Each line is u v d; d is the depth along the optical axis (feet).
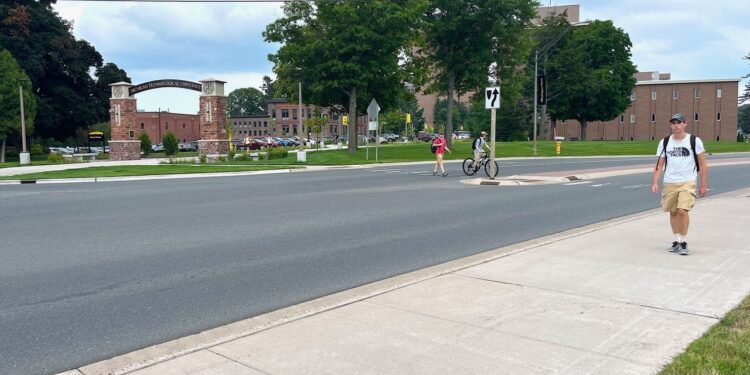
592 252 27.14
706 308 18.11
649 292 20.12
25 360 15.43
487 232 34.91
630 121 296.30
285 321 17.60
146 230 36.27
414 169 97.66
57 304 20.52
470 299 19.60
